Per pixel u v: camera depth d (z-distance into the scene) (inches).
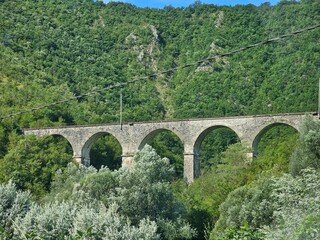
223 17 6914.4
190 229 1937.7
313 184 1133.1
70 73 5738.2
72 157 3174.2
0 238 838.5
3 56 5187.0
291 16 6077.8
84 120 4596.5
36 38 5979.3
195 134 3016.7
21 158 2785.4
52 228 1336.1
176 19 7342.5
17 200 1409.9
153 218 1926.7
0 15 6072.8
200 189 2591.0
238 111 5049.2
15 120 3774.6
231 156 2849.4
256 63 5472.4
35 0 6909.5
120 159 3887.8
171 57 6747.1
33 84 4864.7
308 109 4077.3
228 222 1766.7
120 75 6176.2
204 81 5689.0
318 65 4628.4
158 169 2105.1
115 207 1766.7
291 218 983.0
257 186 1831.9
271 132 3722.9
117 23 7214.6
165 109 5748.0
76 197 1893.5
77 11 7190.0
